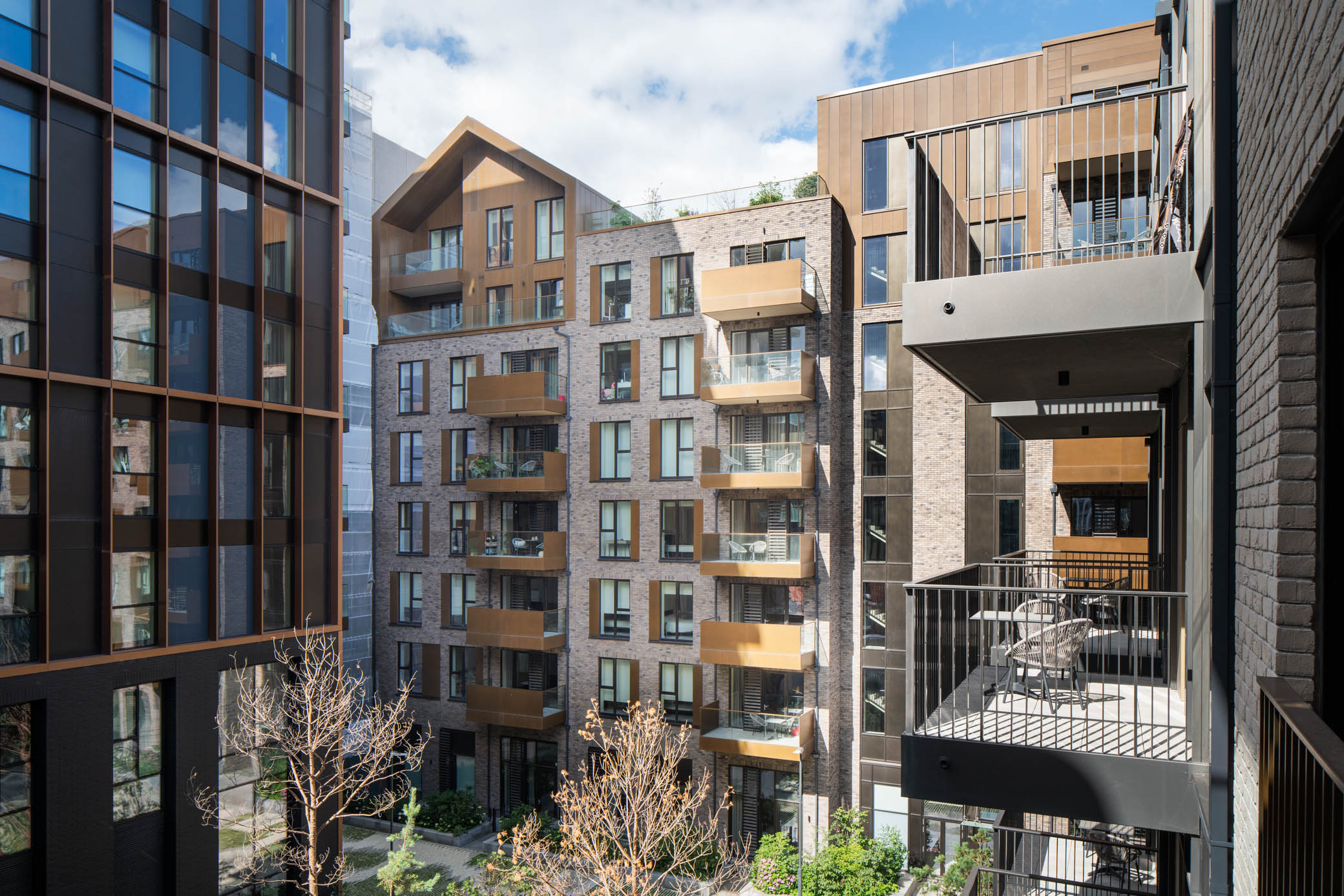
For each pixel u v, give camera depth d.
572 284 30.66
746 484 26.30
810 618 26.64
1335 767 2.36
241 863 17.69
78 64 15.45
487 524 32.06
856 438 27.16
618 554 29.50
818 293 26.72
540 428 31.33
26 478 14.46
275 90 19.47
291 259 19.75
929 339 7.46
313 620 19.75
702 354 28.30
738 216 28.00
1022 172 24.41
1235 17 5.22
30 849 14.27
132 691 15.93
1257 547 4.41
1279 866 3.42
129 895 15.67
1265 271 4.21
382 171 46.78
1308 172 3.24
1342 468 3.70
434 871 25.72
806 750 25.58
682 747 24.77
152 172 16.72
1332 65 2.92
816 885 23.25
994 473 25.53
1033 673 10.05
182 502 17.02
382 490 34.47
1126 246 21.23
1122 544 22.00
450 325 33.47
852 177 27.50
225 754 17.47
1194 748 6.47
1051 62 23.84
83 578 15.18
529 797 30.50
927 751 7.12
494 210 33.00
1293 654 3.82
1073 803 6.63
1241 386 4.98
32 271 14.71
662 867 24.61
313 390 20.11
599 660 29.55
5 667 13.92
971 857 22.72
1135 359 8.33
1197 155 6.75
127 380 16.06
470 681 32.44
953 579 8.82
